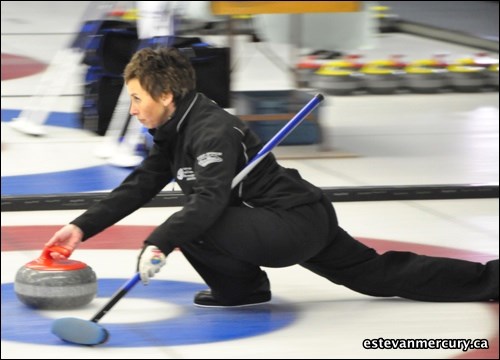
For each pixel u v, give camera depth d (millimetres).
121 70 18281
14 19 34906
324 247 10250
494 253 12727
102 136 19391
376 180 16547
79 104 21344
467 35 32281
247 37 27703
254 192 9836
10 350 8969
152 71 9430
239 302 10391
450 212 14930
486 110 23094
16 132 19891
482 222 14344
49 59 28188
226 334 9508
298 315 10164
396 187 15719
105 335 9000
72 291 10102
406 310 10359
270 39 20641
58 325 9047
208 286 10828
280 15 20375
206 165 9305
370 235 13570
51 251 10188
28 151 18266
